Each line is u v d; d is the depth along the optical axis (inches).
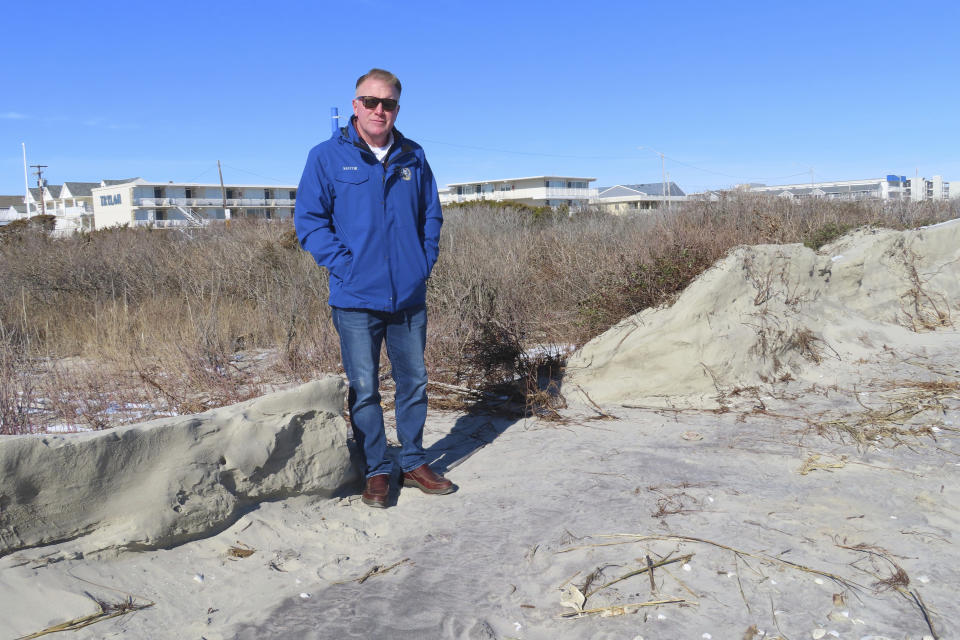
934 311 313.3
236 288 397.7
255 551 130.3
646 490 154.0
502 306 295.6
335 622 108.2
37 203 3762.3
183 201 2962.6
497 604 112.8
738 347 228.4
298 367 258.8
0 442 109.6
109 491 120.9
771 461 169.6
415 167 156.5
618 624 106.2
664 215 522.0
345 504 152.8
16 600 107.0
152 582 118.5
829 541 128.6
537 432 199.0
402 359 157.5
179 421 129.3
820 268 277.7
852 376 237.3
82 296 389.4
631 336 230.2
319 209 153.2
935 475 157.5
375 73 149.8
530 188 3481.8
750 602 110.4
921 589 112.4
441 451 187.2
